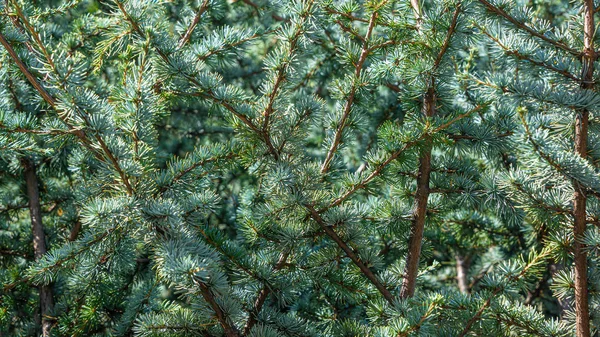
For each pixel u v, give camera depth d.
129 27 1.34
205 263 1.25
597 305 1.42
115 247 1.32
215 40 1.42
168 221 1.27
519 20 1.40
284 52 1.35
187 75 1.35
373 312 1.40
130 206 1.25
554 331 1.38
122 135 1.36
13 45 1.36
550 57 1.38
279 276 1.42
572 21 1.44
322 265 1.43
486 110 1.37
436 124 1.36
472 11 1.37
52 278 1.34
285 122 1.40
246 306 1.40
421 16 1.42
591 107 1.35
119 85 1.35
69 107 1.23
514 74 1.45
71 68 1.24
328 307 1.63
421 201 1.45
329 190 1.46
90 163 1.54
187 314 1.33
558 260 1.41
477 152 1.44
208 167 1.38
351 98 1.42
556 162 1.32
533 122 1.34
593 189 1.34
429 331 1.31
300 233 1.41
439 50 1.41
